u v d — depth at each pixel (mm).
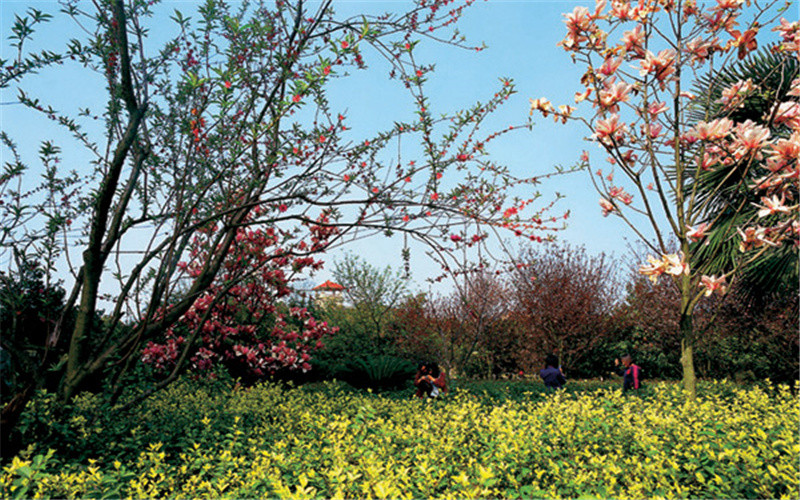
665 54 3463
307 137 3992
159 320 4730
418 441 3529
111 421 4160
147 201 4324
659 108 3764
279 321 8406
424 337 13188
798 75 3910
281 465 3020
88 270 4125
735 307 11008
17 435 3508
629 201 4188
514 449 3055
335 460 2996
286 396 6852
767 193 3672
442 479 2758
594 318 14219
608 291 15211
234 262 5480
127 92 3938
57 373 4227
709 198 3957
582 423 3604
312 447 3598
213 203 4520
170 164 4453
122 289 4309
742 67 6656
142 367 5961
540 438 3393
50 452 2848
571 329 13836
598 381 13406
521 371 15984
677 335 13492
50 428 3656
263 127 3553
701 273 4047
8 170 3910
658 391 5383
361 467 2850
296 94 3309
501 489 2854
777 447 3223
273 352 8195
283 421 4672
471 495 2428
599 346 15000
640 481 2822
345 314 14398
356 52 3344
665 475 2895
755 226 3992
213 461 3494
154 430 4160
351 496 2568
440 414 4457
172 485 3021
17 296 4129
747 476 2736
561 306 13828
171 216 4449
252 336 8062
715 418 3812
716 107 4812
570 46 3621
